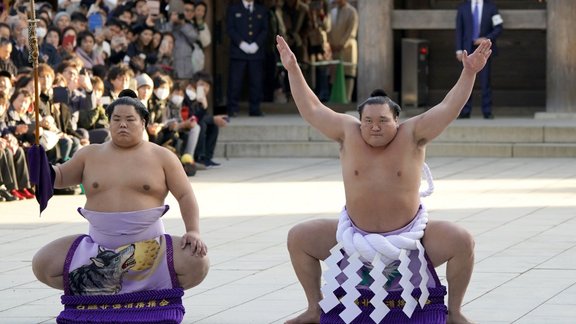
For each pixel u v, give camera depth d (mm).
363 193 9945
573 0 25453
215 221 16281
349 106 27953
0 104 17875
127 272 10094
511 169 21641
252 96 26984
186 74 25234
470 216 16344
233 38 26625
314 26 28297
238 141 24609
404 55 27250
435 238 9922
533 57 29250
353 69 28719
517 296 11469
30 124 18359
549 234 14852
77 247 10227
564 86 25531
